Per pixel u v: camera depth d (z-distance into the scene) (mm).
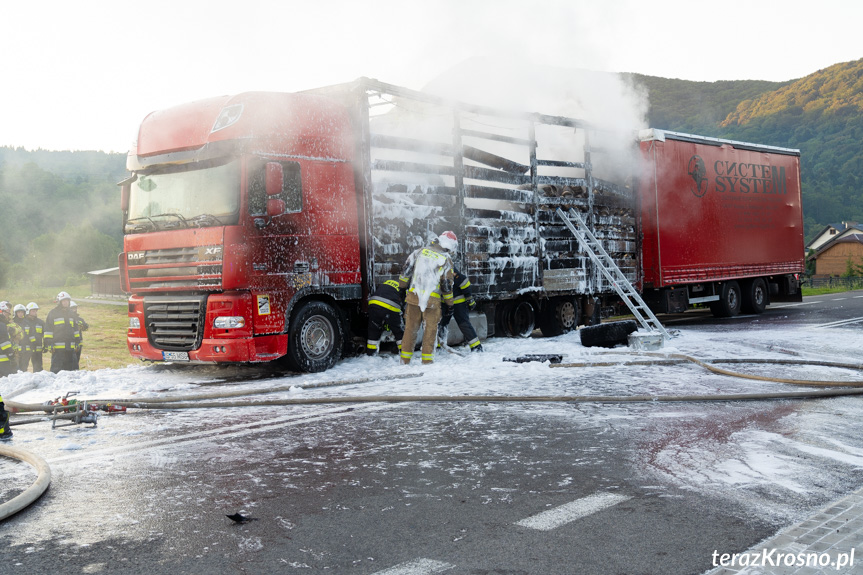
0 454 5352
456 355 10406
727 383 7910
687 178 15641
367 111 9789
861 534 3404
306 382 8133
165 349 9102
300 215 9109
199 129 8867
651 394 7254
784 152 19203
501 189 11625
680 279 15406
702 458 4879
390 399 7199
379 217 9938
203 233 8609
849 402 6844
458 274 10219
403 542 3457
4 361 12211
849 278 55750
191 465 4926
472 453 5133
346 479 4539
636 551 3287
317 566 3191
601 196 13766
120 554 3365
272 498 4172
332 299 9828
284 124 8977
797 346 11273
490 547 3371
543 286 12422
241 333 8555
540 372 8875
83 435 5949
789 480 4367
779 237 18953
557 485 4324
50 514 3939
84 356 26391
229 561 3266
